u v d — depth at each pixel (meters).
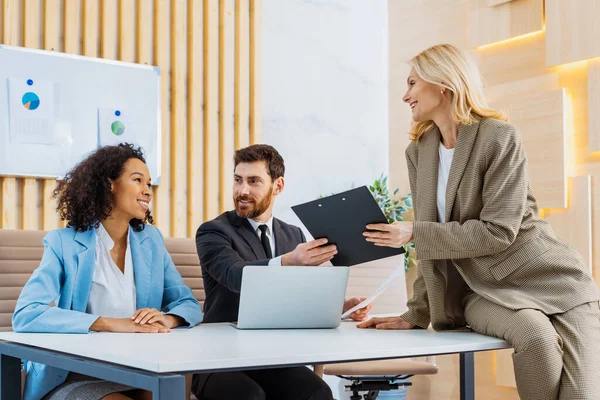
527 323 2.00
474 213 2.26
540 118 3.95
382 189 4.86
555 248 2.22
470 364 2.48
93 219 2.35
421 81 2.35
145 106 4.20
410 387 4.77
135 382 1.46
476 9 4.38
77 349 1.70
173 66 4.36
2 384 2.02
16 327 2.13
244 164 2.79
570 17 3.80
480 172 2.23
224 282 2.52
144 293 2.41
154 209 4.27
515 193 2.18
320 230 2.24
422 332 2.21
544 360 1.97
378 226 2.16
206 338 1.93
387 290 3.53
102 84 4.05
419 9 4.94
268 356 1.53
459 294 2.31
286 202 4.78
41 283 2.21
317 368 3.07
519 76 4.12
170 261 2.57
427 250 2.18
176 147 4.33
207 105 4.48
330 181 4.97
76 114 3.96
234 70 4.63
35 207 3.86
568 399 1.99
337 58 5.05
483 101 2.33
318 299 2.22
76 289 2.28
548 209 3.93
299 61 4.89
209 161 4.46
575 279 2.16
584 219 3.74
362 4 5.17
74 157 3.94
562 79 3.89
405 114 5.07
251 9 4.70
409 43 5.03
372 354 1.68
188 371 1.43
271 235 2.83
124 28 4.15
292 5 4.89
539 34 4.02
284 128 4.81
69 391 2.04
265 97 4.75
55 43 3.93
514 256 2.19
